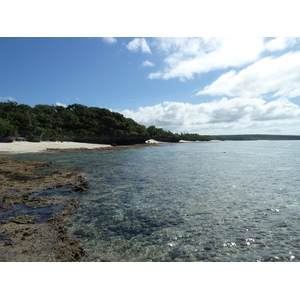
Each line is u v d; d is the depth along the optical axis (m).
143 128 141.00
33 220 8.14
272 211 9.46
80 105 123.44
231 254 5.93
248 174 19.27
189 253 5.97
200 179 16.80
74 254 5.74
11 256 5.55
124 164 26.45
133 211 9.40
